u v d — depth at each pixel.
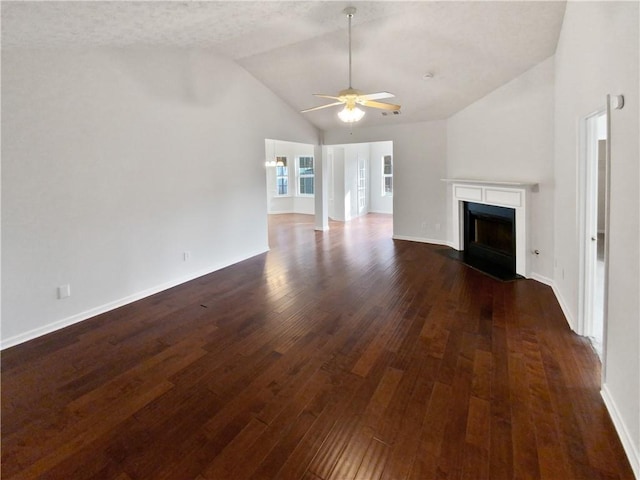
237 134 5.77
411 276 5.06
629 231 1.86
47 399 2.45
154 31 3.62
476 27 3.87
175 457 1.94
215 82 5.26
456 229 6.38
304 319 3.70
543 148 4.38
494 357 2.86
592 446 1.93
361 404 2.35
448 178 6.73
